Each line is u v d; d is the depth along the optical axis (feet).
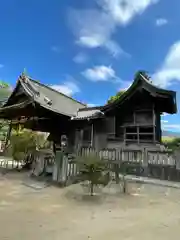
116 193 24.27
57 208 18.60
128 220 16.19
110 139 46.29
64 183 26.58
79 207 19.06
